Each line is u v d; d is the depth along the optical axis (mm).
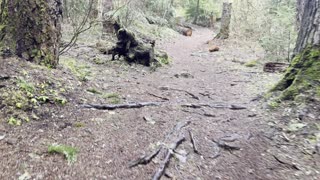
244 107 5422
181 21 25531
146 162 3301
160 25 19484
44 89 4523
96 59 8531
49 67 5402
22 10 5051
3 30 5055
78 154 3307
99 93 5398
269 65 9328
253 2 17016
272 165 3492
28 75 4613
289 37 10227
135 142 3748
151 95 5984
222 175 3271
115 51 8914
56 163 3080
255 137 4180
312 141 3924
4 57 4816
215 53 13750
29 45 5152
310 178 3221
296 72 5480
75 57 8391
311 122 4293
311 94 4754
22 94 4125
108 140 3729
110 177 2992
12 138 3367
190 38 20375
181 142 3895
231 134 4238
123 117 4531
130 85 6562
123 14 13445
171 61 10875
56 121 3984
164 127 4293
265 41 10969
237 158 3650
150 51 9102
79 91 5117
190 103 5547
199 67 10344
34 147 3287
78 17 10680
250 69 9969
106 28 12234
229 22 17109
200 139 4051
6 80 4234
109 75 7180
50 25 5371
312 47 5344
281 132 4258
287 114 4695
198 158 3586
